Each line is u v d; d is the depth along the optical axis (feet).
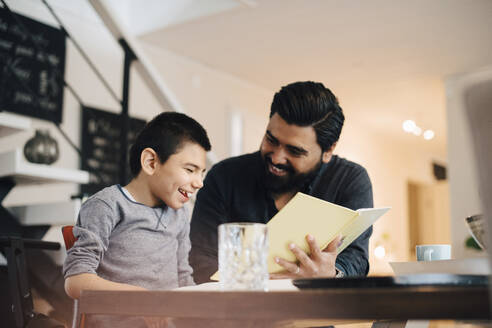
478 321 2.03
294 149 4.80
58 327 6.22
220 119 18.06
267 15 14.03
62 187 12.76
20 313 6.16
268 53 16.70
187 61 17.17
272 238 3.47
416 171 29.84
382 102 21.40
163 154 4.36
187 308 2.32
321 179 5.20
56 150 10.50
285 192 5.11
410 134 26.45
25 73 12.51
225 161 5.63
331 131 4.79
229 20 14.35
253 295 2.19
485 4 13.16
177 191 4.38
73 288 3.60
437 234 31.73
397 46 15.90
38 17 13.00
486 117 1.56
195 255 5.27
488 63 17.08
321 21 14.32
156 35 15.38
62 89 13.17
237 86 18.88
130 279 4.42
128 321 2.51
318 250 3.42
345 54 16.62
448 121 18.28
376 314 1.99
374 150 25.98
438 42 15.57
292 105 4.69
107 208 4.25
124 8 15.53
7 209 9.23
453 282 2.28
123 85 10.02
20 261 6.36
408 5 13.30
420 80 18.76
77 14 13.85
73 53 13.60
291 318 2.11
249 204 5.30
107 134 13.99
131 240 4.43
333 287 2.39
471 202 17.56
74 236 4.22
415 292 1.95
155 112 15.46
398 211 27.58
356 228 3.90
